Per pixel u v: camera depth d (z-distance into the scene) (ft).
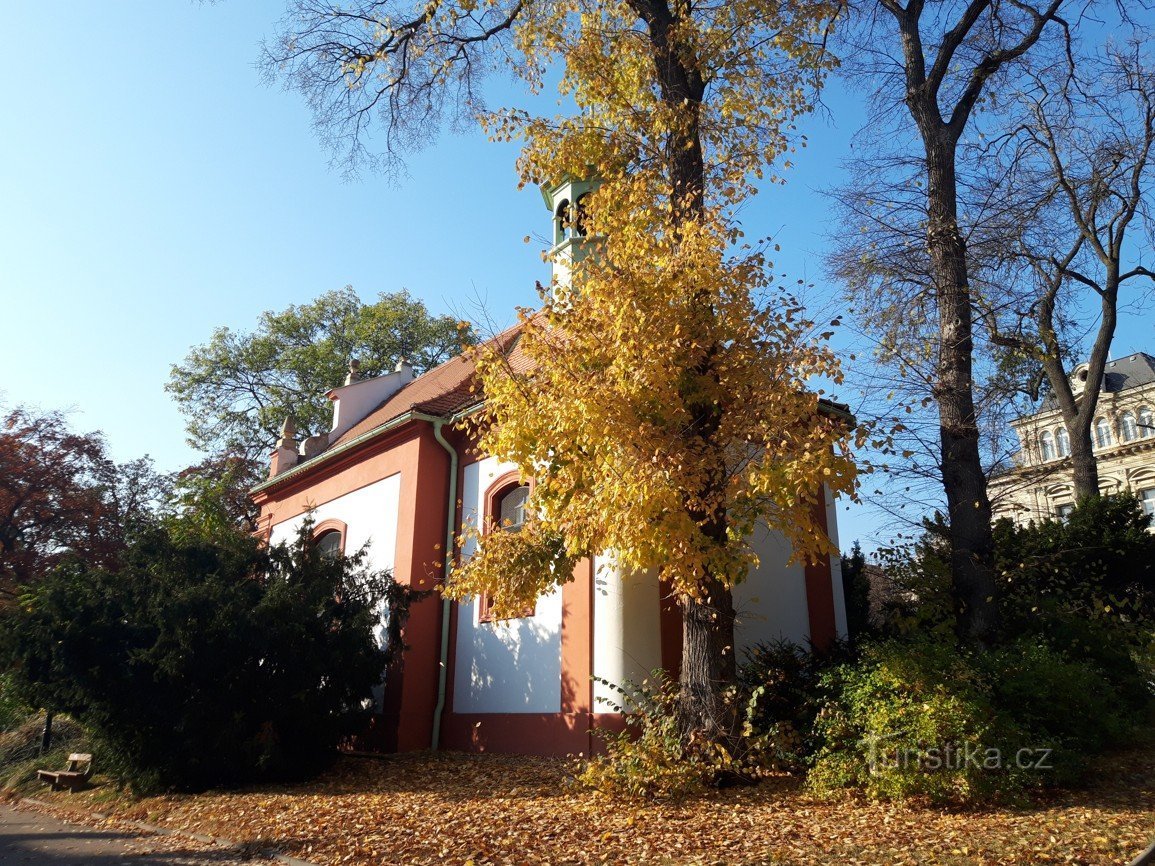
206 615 39.55
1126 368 143.84
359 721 43.52
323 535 65.16
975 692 28.22
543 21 48.44
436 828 28.22
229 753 38.96
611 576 43.21
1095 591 45.78
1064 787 27.86
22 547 85.66
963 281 41.68
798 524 29.35
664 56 41.55
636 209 35.01
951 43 44.86
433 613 52.60
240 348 117.80
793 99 45.47
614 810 28.96
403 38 48.24
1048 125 56.39
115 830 33.81
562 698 43.21
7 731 63.16
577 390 30.30
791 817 26.48
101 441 93.09
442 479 55.47
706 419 33.71
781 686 36.60
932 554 41.29
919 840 22.67
